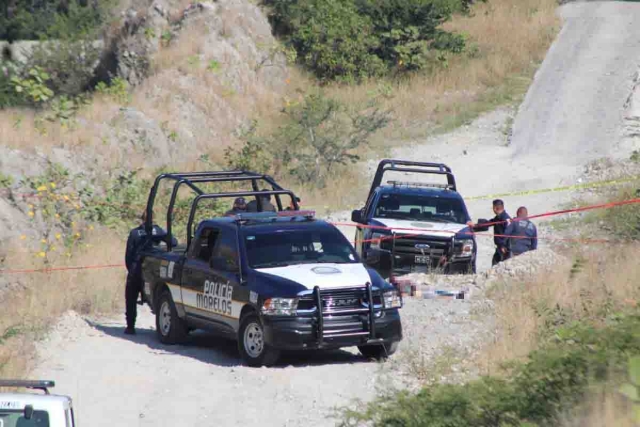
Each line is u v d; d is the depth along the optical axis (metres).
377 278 38.84
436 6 142.62
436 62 140.25
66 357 39.62
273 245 39.97
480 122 120.81
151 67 122.44
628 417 20.84
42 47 134.12
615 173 88.69
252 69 128.38
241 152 96.94
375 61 137.75
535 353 27.61
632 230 59.94
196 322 42.00
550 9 164.25
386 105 125.69
